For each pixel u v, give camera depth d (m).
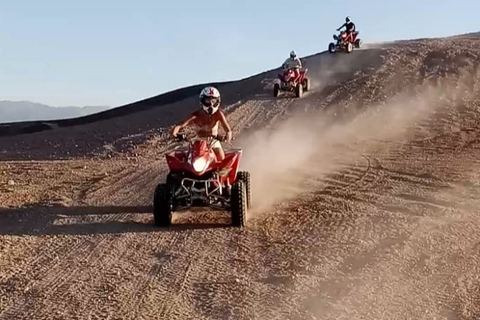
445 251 7.76
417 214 9.62
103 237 8.76
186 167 9.03
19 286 6.86
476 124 20.61
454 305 6.14
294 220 9.50
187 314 6.04
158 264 7.56
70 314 6.07
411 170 13.73
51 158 20.64
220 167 9.21
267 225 9.25
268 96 30.06
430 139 18.59
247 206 9.98
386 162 14.96
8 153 23.66
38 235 8.95
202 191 9.08
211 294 6.54
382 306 6.12
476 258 7.50
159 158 18.23
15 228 9.40
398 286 6.64
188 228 9.17
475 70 30.06
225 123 9.47
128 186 12.98
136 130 28.73
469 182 12.09
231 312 6.05
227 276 7.07
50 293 6.64
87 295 6.56
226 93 35.38
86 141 26.12
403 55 35.66
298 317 5.91
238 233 8.84
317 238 8.45
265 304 6.24
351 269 7.18
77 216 10.11
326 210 10.05
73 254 8.00
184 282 6.91
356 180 12.81
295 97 29.22
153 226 9.34
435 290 6.53
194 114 9.53
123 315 6.03
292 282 6.81
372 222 9.17
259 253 7.89
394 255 7.61
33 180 14.48
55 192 12.49
